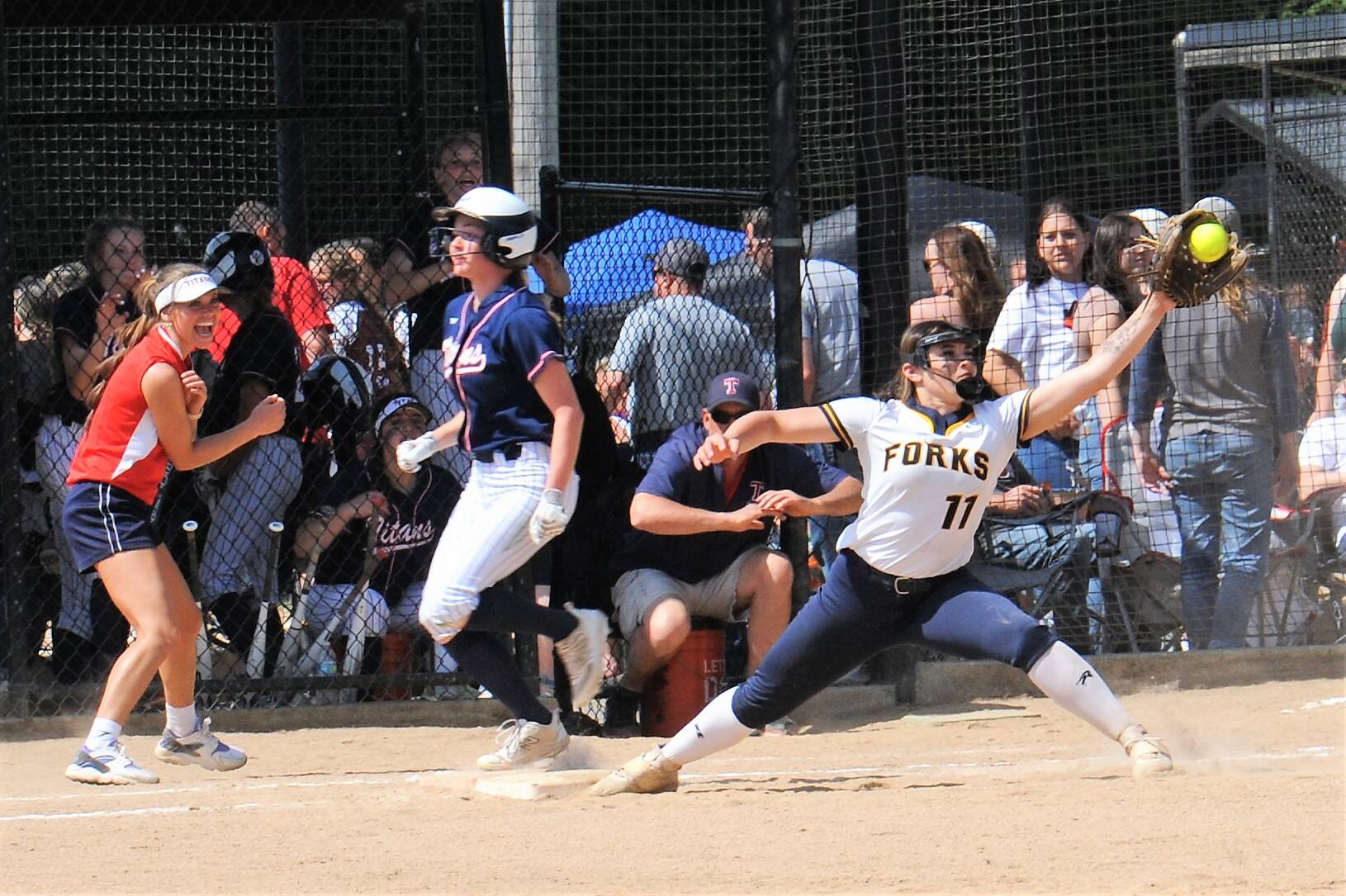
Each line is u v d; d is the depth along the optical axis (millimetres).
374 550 27312
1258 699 26812
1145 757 18938
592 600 27047
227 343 27672
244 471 26891
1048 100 32656
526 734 20859
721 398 24938
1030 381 29188
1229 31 35250
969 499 18500
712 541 25984
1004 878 13914
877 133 28953
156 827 17922
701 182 38062
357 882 14617
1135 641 28984
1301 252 33188
